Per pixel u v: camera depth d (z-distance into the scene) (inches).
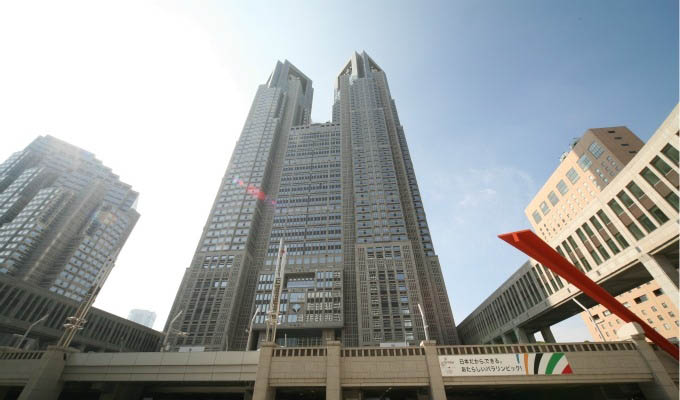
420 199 4771.2
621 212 1621.6
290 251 3991.1
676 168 1314.0
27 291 2844.5
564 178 4087.1
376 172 4763.8
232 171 5187.0
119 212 6279.5
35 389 1117.1
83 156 6835.6
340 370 1048.8
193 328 3272.6
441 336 3203.7
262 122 6181.1
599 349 1058.1
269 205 4837.6
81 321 1338.6
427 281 3718.0
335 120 6589.6
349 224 4296.3
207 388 1363.2
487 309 3324.3
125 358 1230.3
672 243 1359.5
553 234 4279.0
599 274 1788.9
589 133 3752.5
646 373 1002.7
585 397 1150.3
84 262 5241.1
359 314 3154.5
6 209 5374.0
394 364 1058.7
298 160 5378.9
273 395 1080.8
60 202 5497.1
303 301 3361.2
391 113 6008.9
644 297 3336.6
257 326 3253.0
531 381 1011.3
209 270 3777.1
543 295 2311.8
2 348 1256.8
